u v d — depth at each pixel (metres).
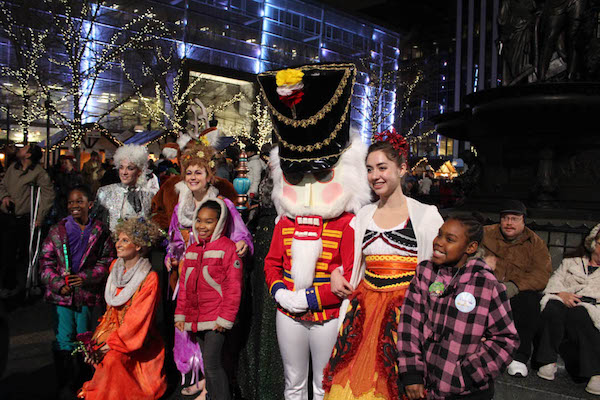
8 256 4.89
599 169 5.32
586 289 3.56
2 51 27.75
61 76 29.55
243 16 40.69
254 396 3.57
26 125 20.80
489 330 2.18
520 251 3.83
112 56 22.64
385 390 2.34
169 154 5.49
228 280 3.26
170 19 35.78
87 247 3.84
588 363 3.26
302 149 2.87
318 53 46.72
